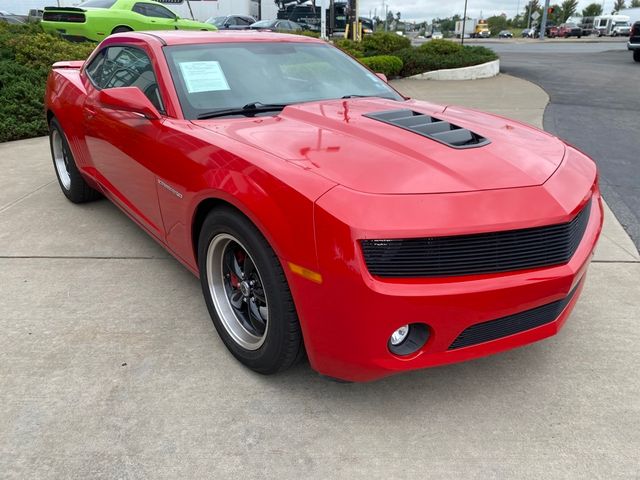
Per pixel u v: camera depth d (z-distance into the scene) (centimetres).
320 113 286
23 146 712
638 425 224
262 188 214
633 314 306
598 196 269
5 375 252
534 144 261
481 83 1349
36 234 416
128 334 286
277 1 2873
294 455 209
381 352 201
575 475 200
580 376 255
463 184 208
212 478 198
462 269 199
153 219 320
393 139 242
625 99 1048
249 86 319
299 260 201
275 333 225
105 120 356
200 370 257
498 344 219
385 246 192
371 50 1617
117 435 218
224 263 263
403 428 223
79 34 1312
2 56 893
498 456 209
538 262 210
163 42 331
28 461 205
